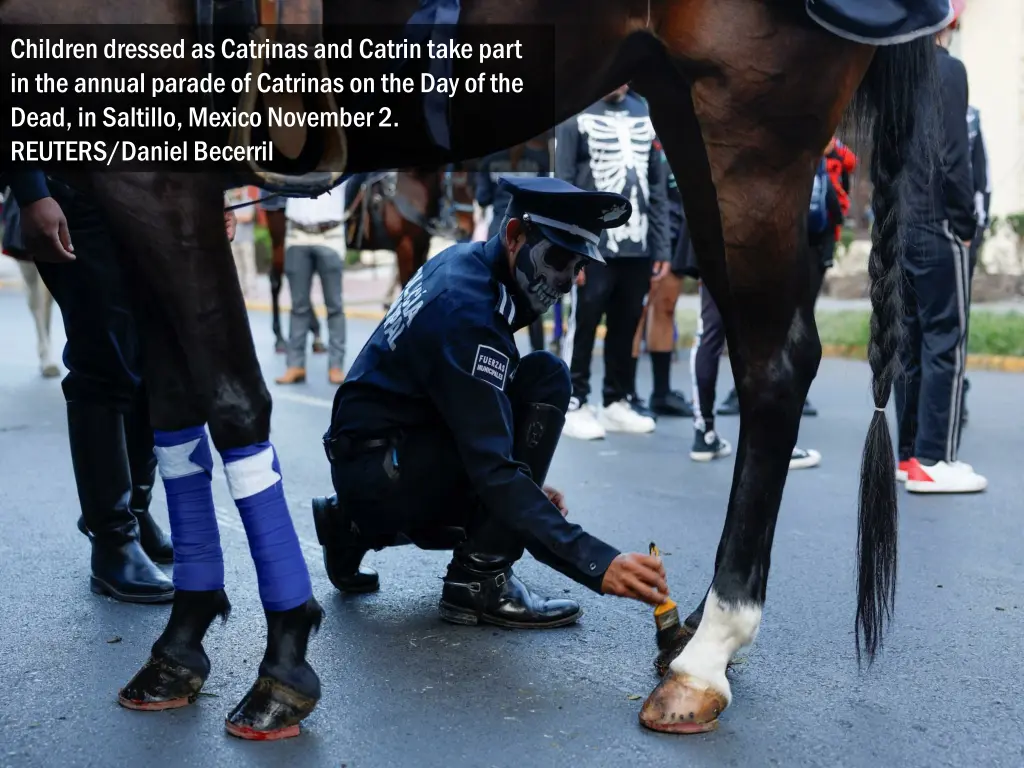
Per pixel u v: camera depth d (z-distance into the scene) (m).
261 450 2.48
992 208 12.95
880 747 2.46
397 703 2.67
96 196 2.35
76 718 2.58
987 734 2.52
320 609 2.58
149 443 3.65
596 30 2.42
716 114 2.48
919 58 2.63
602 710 2.63
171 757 2.40
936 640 3.11
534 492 2.67
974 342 9.20
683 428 6.64
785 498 4.87
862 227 13.77
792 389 2.57
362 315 13.35
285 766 2.36
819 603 3.43
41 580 3.60
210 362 2.40
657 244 6.25
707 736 2.50
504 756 2.40
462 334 2.81
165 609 3.34
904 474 5.09
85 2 2.24
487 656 2.97
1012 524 4.39
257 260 18.81
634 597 2.56
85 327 3.28
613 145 5.93
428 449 3.08
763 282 2.55
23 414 6.77
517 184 2.88
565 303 8.77
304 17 2.29
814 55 2.45
